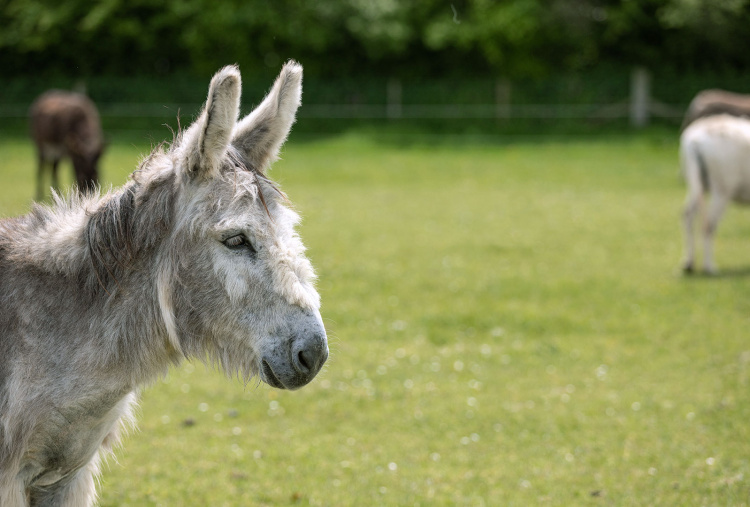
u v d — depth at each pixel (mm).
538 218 26609
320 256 20594
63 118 30625
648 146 44781
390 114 51938
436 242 22703
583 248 22109
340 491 8656
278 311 4898
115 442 6047
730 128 19438
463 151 44000
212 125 4754
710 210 19594
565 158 41500
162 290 5086
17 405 4977
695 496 8367
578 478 8969
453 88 52375
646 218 26578
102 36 54875
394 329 14930
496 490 8680
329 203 29125
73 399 5102
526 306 16484
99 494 8258
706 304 16672
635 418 10805
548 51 56375
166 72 56500
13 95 52250
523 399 11641
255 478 8977
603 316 15875
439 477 9039
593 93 51812
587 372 12812
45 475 5324
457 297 17109
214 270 4957
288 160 40656
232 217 4883
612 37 55188
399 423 10734
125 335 5172
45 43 54125
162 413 11000
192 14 54438
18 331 5102
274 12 53938
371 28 52750
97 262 5180
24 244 5395
